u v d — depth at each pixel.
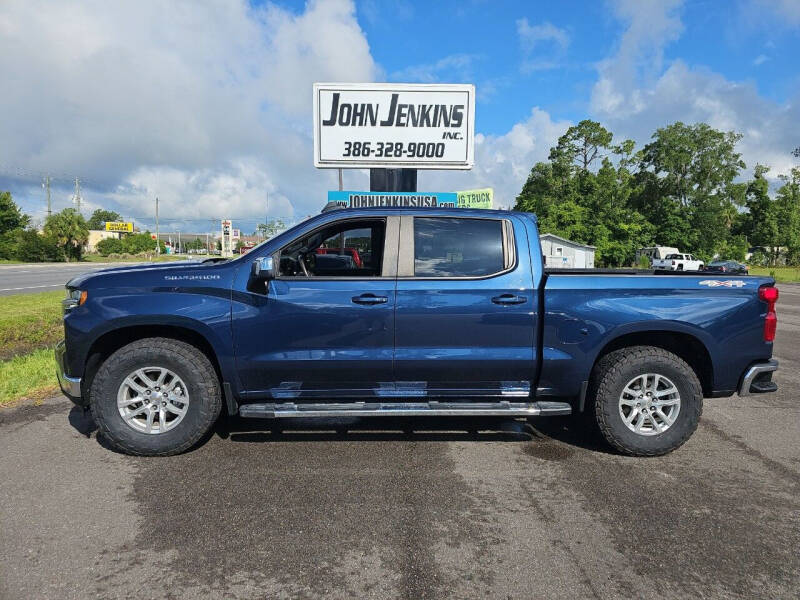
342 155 12.75
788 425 4.91
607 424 3.99
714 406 5.55
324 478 3.62
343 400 4.12
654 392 4.03
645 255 53.38
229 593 2.36
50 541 2.77
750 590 2.42
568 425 4.84
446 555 2.69
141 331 4.07
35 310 11.02
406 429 4.67
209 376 3.93
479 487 3.50
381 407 3.94
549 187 60.03
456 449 4.20
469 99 12.53
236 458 3.96
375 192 13.21
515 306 3.98
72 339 3.85
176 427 3.91
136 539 2.80
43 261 57.28
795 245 66.50
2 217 57.78
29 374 6.10
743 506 3.26
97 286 3.89
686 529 2.98
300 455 4.03
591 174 57.19
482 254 4.07
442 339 3.97
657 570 2.58
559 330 3.98
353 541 2.81
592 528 2.98
